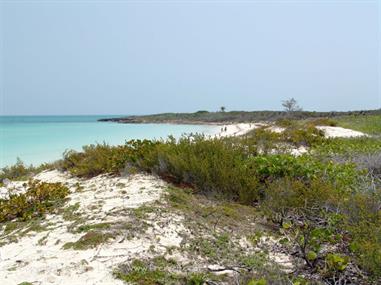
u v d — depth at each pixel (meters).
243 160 7.08
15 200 5.66
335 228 4.16
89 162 8.28
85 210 5.09
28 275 3.27
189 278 3.20
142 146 8.21
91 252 3.70
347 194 5.07
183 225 4.42
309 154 9.29
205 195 5.99
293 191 5.05
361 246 3.34
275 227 4.73
